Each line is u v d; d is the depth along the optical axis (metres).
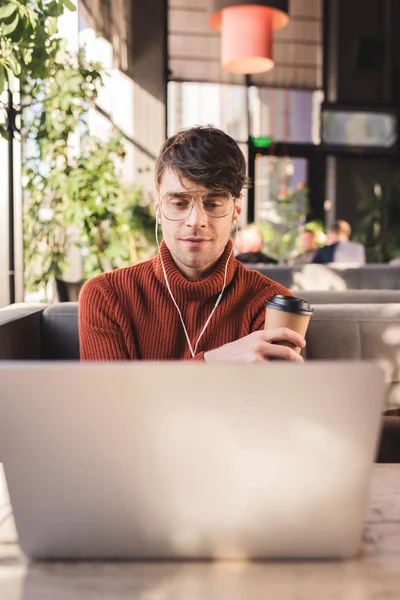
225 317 1.18
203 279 1.17
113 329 1.17
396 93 7.97
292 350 0.81
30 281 3.75
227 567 0.52
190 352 1.17
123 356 1.16
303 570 0.51
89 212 3.66
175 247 1.12
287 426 0.50
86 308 1.19
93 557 0.53
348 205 7.93
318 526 0.52
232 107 7.44
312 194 7.84
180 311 1.17
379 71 7.92
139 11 6.85
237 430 0.50
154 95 6.93
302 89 7.73
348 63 7.85
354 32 7.80
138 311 1.18
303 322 0.82
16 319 1.52
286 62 7.62
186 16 7.05
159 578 0.50
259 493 0.51
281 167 7.68
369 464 0.51
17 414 0.50
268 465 0.51
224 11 4.38
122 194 4.90
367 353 1.61
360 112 7.83
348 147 7.84
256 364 0.49
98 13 5.11
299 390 0.49
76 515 0.52
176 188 1.06
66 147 3.51
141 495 0.52
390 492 0.68
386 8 7.82
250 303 1.20
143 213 4.90
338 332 1.62
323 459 0.51
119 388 0.50
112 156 4.16
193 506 0.52
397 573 0.50
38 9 1.64
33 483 0.52
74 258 4.43
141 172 6.62
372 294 2.13
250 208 7.41
